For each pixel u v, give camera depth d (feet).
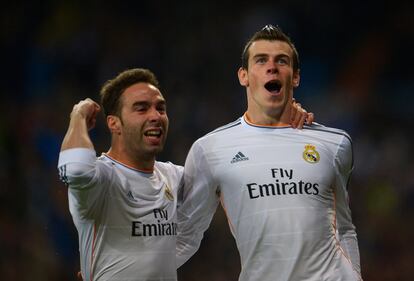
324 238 24.80
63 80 69.77
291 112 26.30
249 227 25.05
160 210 25.07
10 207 55.72
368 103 74.95
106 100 25.80
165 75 72.23
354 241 26.43
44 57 70.85
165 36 74.74
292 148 25.61
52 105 67.21
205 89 71.31
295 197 24.88
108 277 24.39
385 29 79.61
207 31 75.31
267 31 26.21
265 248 24.73
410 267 57.67
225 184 25.76
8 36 71.72
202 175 26.40
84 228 24.80
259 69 25.76
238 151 25.84
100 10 74.84
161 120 25.16
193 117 67.72
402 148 69.72
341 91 76.28
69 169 23.26
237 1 77.41
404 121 73.92
